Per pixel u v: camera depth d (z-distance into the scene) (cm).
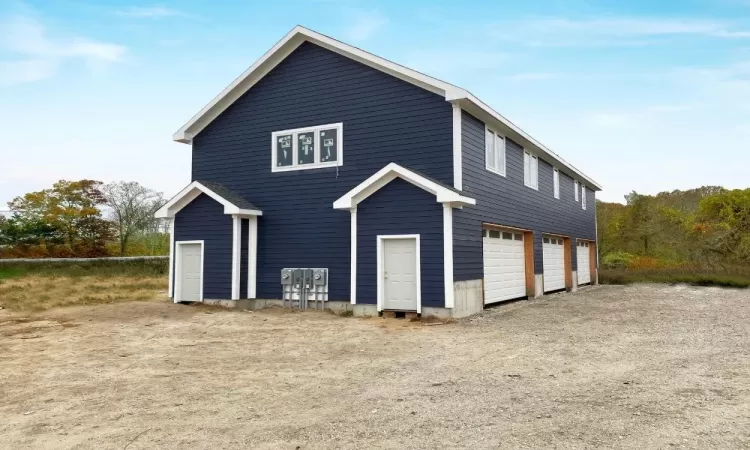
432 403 522
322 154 1384
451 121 1231
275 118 1461
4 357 800
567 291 2102
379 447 400
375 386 599
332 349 840
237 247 1394
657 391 549
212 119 1554
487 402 521
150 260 3300
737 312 1266
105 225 3656
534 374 643
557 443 397
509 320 1155
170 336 980
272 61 1462
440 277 1157
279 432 441
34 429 465
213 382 632
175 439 430
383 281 1223
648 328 1018
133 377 664
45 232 3475
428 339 919
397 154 1287
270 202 1441
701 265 2820
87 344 903
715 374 626
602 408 489
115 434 446
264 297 1416
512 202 1569
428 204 1177
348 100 1362
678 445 388
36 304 1496
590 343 859
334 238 1342
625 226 3494
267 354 806
